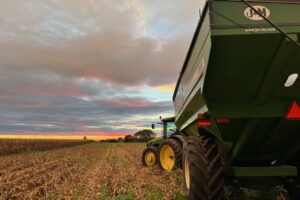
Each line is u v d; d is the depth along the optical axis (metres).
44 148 39.22
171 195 7.20
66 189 8.84
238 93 4.84
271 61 4.49
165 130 14.65
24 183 9.97
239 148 5.30
